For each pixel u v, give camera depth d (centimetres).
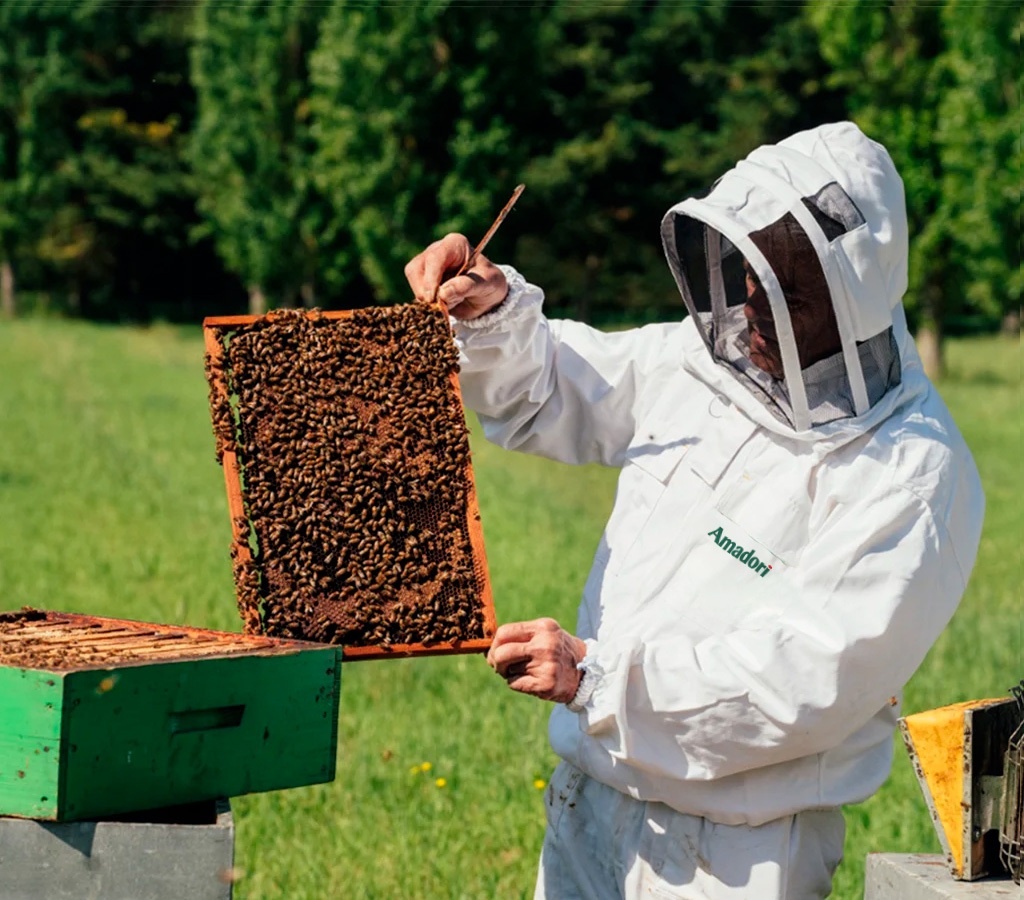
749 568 273
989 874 267
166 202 4775
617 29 4412
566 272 4538
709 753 262
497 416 337
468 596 269
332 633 264
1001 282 2255
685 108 4462
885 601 254
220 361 275
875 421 268
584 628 297
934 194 2497
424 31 3094
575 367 325
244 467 272
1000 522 1169
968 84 2245
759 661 256
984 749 261
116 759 221
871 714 265
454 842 491
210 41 3844
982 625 812
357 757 581
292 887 450
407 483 273
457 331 315
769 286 253
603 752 283
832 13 2566
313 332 281
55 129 4672
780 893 269
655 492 293
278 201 3703
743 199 262
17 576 901
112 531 1083
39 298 4956
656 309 4541
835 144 276
